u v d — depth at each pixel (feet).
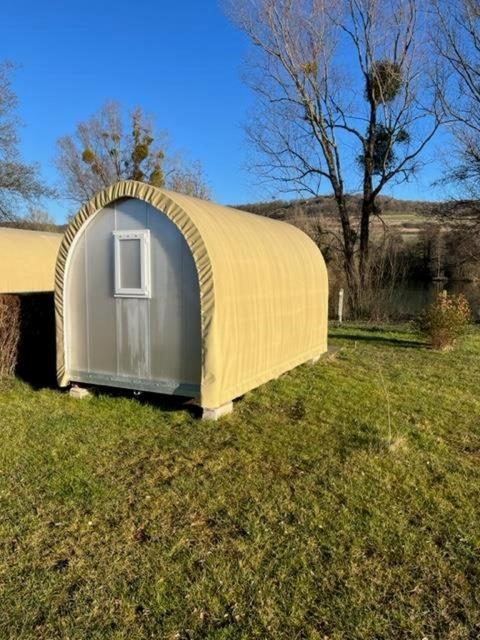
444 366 28.22
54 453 14.78
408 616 8.51
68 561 9.80
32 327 24.79
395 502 12.23
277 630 8.15
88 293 19.89
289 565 9.77
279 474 13.64
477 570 9.74
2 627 8.12
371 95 59.21
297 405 19.76
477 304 59.36
